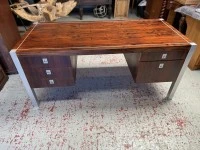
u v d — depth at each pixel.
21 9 2.12
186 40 1.18
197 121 1.30
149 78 1.29
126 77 1.75
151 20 1.53
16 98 1.50
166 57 1.16
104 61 2.00
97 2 3.00
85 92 1.57
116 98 1.50
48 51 1.06
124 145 1.14
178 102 1.46
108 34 1.28
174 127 1.25
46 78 1.22
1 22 1.53
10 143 1.15
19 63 1.10
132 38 1.22
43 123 1.28
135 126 1.26
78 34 1.28
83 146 1.13
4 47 1.59
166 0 2.38
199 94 1.54
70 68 1.17
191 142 1.16
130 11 3.61
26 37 1.24
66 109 1.40
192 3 1.85
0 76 1.61
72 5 2.41
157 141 1.16
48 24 1.46
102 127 1.25
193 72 1.81
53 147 1.13
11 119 1.31
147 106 1.42
